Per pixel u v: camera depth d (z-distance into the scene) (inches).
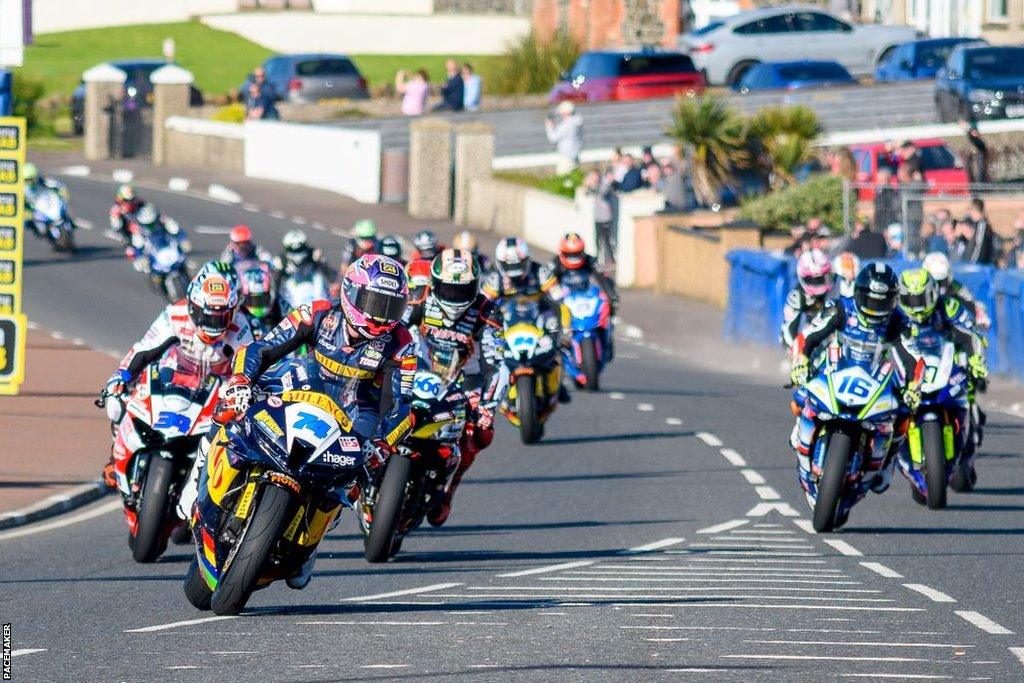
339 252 4429.1
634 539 1536.7
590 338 2746.1
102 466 1959.9
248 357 1039.6
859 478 1567.4
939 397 1707.7
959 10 6535.4
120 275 4050.2
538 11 7657.5
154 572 1343.5
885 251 3491.6
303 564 1097.4
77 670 933.2
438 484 1422.2
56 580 1304.1
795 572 1343.5
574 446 2226.9
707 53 6107.3
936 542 1518.2
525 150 5733.3
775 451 2181.3
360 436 1043.3
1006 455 2187.5
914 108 5654.5
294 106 6122.1
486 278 2011.6
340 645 1011.9
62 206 4320.9
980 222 3400.6
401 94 6609.3
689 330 3784.5
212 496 1045.2
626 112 5713.6
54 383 2637.8
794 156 4862.2
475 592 1242.0
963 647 1034.7
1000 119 5022.1
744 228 3983.8
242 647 1003.9
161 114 6215.6
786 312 1718.8
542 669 943.7
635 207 4448.8
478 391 1476.4
